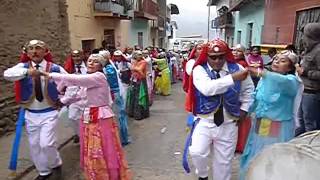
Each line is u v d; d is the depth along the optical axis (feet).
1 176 16.66
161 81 47.34
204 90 13.16
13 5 25.17
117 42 66.33
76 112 21.31
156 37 113.39
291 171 6.44
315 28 16.65
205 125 14.02
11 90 24.70
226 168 14.49
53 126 16.05
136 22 83.30
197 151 14.16
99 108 15.14
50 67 15.93
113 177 15.31
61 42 33.47
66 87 15.66
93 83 14.76
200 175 14.87
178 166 18.99
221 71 13.82
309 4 32.73
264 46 33.27
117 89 21.81
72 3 44.88
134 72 30.42
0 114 23.29
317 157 6.47
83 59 23.82
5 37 24.27
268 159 6.91
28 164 18.16
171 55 65.26
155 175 17.76
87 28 50.52
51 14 31.22
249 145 14.37
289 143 7.25
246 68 13.91
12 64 25.07
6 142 21.99
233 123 14.15
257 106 14.15
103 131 15.14
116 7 56.49
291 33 38.22
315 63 16.70
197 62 13.84
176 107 37.86
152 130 26.99
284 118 13.79
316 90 17.01
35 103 15.84
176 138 24.58
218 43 13.46
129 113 31.07
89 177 15.43
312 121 17.39
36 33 28.50
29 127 16.02
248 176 7.20
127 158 20.35
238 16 86.07
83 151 15.53
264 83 13.92
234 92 13.83
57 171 16.75
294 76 13.56
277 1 44.91
